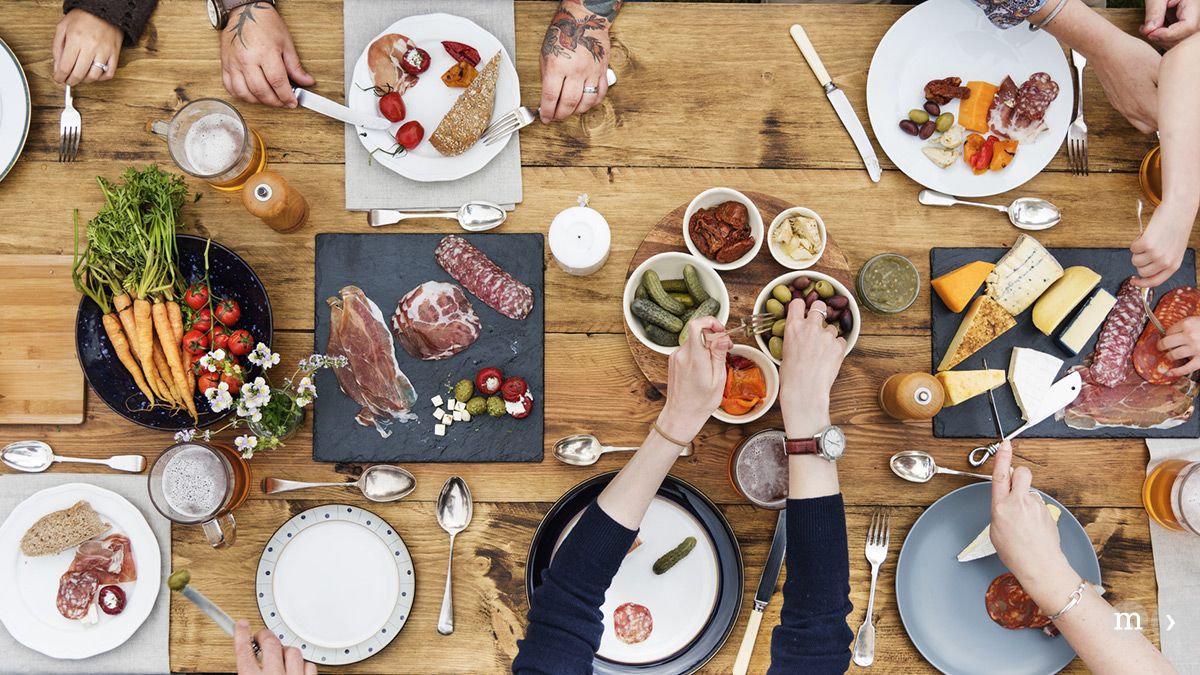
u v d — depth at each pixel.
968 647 1.66
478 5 1.71
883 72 1.69
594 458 1.67
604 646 1.65
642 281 1.59
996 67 1.69
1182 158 1.53
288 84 1.65
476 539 1.67
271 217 1.58
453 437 1.68
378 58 1.65
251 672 1.35
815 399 1.48
